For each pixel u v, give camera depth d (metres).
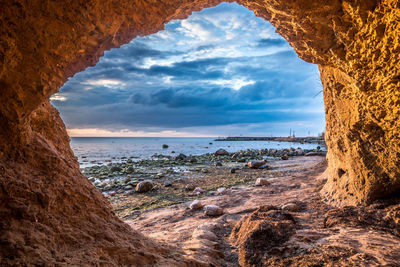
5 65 2.18
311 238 3.25
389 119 3.61
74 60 2.96
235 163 19.81
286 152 27.08
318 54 4.27
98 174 15.06
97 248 2.38
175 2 3.47
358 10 2.88
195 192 9.73
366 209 4.14
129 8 3.04
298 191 8.04
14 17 2.15
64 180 2.74
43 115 3.23
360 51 3.30
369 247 2.81
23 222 2.09
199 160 22.25
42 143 2.80
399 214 3.66
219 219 5.86
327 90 6.27
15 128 2.42
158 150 41.69
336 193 6.09
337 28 3.31
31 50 2.31
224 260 3.52
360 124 4.48
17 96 2.33
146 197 9.46
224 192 9.38
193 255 3.14
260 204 7.04
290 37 4.42
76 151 37.88
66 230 2.37
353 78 3.84
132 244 2.81
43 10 2.28
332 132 6.23
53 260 1.93
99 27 2.82
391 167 4.15
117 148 48.06
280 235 3.24
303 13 3.35
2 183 2.14
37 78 2.41
